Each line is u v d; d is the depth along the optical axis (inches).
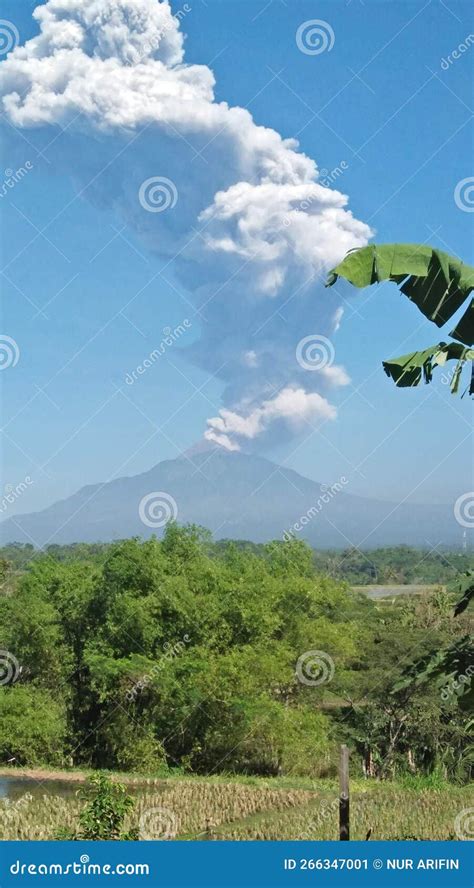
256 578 1748.3
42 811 1040.2
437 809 1211.2
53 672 1654.8
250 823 1112.8
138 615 1606.8
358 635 1791.3
